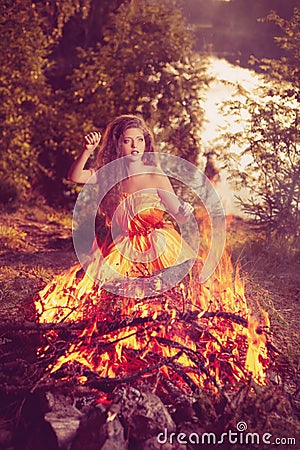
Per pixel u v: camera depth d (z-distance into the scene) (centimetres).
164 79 1079
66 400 349
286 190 816
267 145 823
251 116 833
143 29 1138
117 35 1129
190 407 351
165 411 338
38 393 358
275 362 438
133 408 337
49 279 629
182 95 1066
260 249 759
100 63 1123
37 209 1103
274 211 826
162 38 1109
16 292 585
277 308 562
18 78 1070
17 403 363
